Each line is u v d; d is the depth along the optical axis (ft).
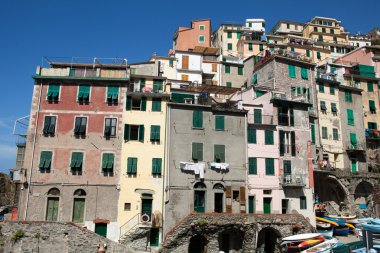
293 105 165.37
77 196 135.74
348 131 199.93
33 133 140.46
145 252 119.65
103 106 145.89
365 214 181.57
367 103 217.97
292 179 155.02
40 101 144.25
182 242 128.77
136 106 149.38
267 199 151.23
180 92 170.71
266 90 179.42
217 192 145.38
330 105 199.11
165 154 143.54
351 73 225.15
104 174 138.72
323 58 291.58
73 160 138.62
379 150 206.59
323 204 171.63
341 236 156.87
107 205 135.64
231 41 322.14
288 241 130.21
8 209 174.81
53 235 117.70
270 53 200.95
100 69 150.71
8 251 115.55
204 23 300.20
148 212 138.10
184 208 139.44
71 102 144.97
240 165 150.00
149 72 173.47
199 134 148.77
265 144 155.74
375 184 185.88
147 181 139.95
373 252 86.58
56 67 151.23
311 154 162.50
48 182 135.85
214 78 224.33
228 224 133.90
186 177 142.82
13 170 145.59
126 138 142.72
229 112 154.40
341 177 180.04
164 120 147.64
